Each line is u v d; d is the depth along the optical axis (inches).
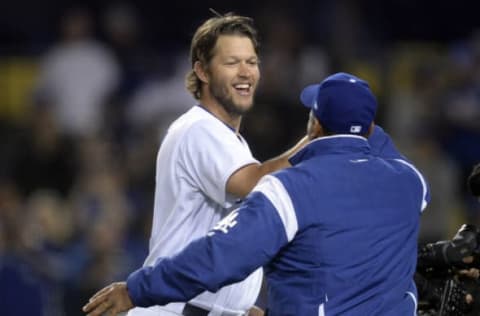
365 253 717.9
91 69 2085.4
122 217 1695.4
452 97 2047.2
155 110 2010.3
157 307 808.3
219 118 825.5
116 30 2182.6
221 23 820.0
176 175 807.1
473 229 783.7
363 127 741.9
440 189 1818.4
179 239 810.2
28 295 1402.6
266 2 2225.6
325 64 2006.6
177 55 2176.4
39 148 1894.7
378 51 2113.7
